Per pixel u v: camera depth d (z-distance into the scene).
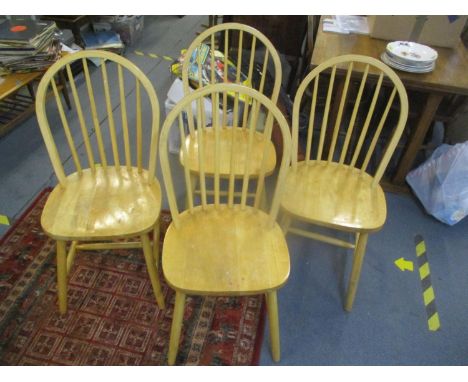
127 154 1.32
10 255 1.55
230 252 1.09
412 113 1.90
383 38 1.78
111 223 1.15
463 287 1.57
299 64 2.65
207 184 1.96
